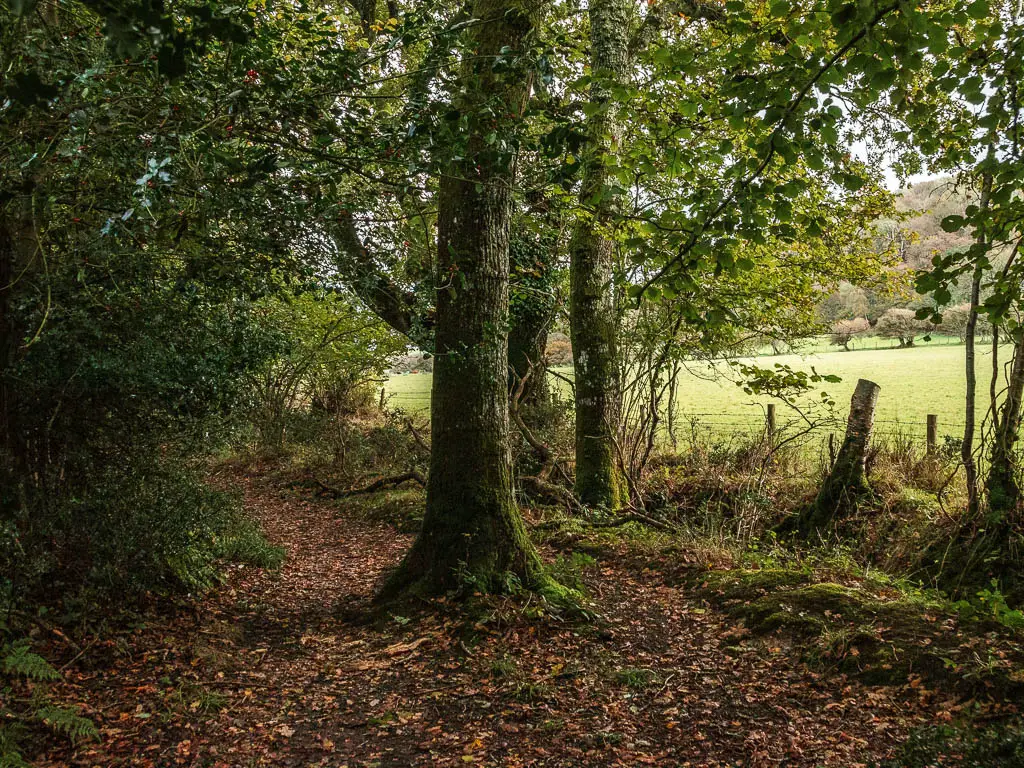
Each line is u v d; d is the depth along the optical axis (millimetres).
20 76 2152
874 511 8539
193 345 5820
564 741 4086
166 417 5957
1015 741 3285
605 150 4805
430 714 4512
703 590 6633
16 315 5043
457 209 6383
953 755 3371
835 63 3139
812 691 4520
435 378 6641
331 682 5047
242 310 6371
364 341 16656
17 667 3992
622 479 10562
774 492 9828
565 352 16531
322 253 5008
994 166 3330
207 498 6586
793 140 3336
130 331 5453
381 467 14320
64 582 5309
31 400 5262
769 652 5172
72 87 3322
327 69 4242
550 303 13727
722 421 17500
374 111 5344
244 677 5055
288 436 17219
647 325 9641
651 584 7141
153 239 4656
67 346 5000
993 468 6918
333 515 11656
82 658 4746
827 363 33469
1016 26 3107
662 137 3977
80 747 3822
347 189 5355
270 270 5258
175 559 6387
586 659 5242
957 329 14141
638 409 10758
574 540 8844
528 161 6703
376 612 6352
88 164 3838
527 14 5957
